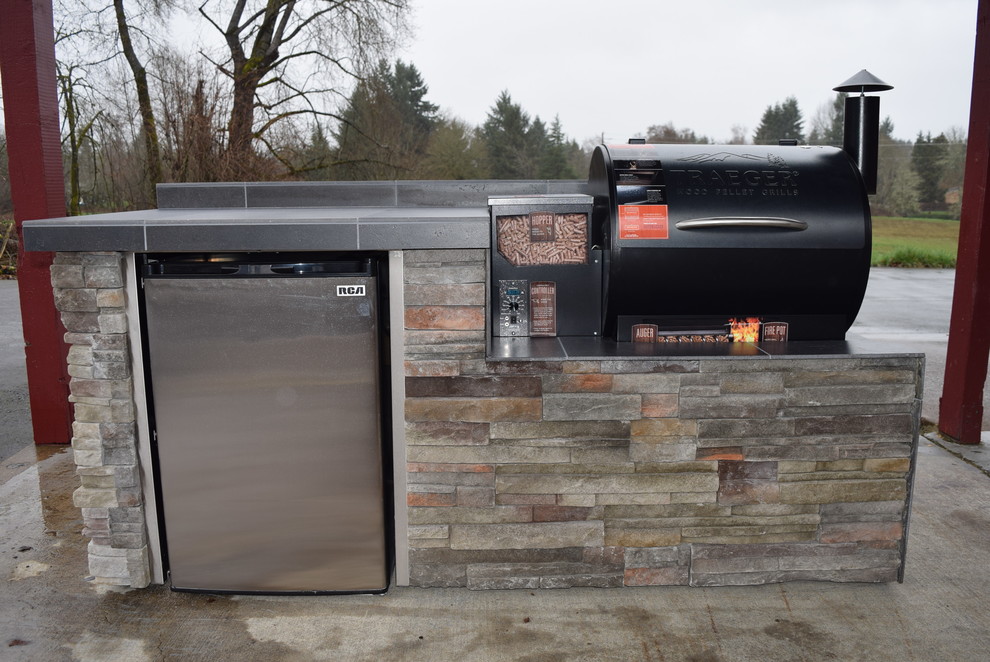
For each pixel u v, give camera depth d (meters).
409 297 2.42
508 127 27.08
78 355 2.47
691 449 2.53
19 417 5.12
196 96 10.64
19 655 2.22
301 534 2.53
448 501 2.55
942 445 4.32
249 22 11.94
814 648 2.26
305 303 2.37
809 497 2.58
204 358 2.40
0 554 2.90
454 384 2.48
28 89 3.90
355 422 2.45
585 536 2.58
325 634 2.33
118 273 2.41
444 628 2.37
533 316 2.87
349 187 3.46
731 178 2.71
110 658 2.21
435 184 3.47
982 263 4.15
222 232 2.32
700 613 2.46
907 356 2.52
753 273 2.63
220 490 2.50
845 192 2.71
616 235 2.60
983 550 2.95
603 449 2.52
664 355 2.51
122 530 2.58
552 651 2.24
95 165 11.13
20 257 4.12
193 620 2.42
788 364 2.50
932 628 2.37
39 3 3.87
